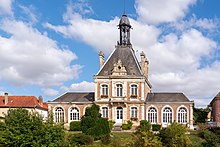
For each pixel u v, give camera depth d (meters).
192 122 59.31
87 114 52.59
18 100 69.31
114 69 61.09
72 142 40.50
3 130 31.45
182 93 63.06
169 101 60.31
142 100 59.91
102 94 60.91
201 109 74.50
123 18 66.25
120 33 66.00
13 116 32.53
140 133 36.59
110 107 60.47
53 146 30.98
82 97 63.75
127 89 60.56
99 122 49.34
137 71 61.81
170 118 59.81
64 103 62.19
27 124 31.28
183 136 41.69
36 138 30.52
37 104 69.62
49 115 35.38
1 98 70.00
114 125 59.50
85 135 44.78
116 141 40.88
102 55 64.62
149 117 60.28
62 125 33.81
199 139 47.72
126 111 60.22
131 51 64.69
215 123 58.31
